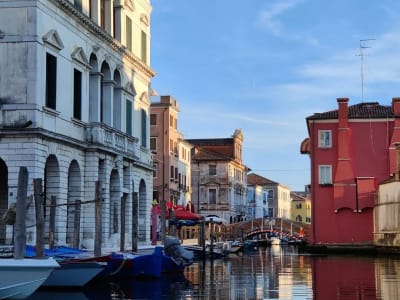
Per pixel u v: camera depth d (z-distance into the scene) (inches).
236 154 4020.7
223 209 3772.1
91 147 1405.0
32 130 1163.9
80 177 1389.0
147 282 1143.0
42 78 1203.2
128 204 1651.1
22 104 1175.0
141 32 1828.2
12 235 1167.0
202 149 3897.6
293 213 6535.4
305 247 2591.0
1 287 777.6
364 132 2285.9
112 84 1569.9
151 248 1509.6
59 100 1278.3
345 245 2252.7
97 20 1491.1
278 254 2390.5
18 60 1181.7
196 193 3804.1
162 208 1478.8
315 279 1210.0
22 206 784.9
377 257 1964.8
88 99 1439.5
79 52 1368.1
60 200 1274.6
